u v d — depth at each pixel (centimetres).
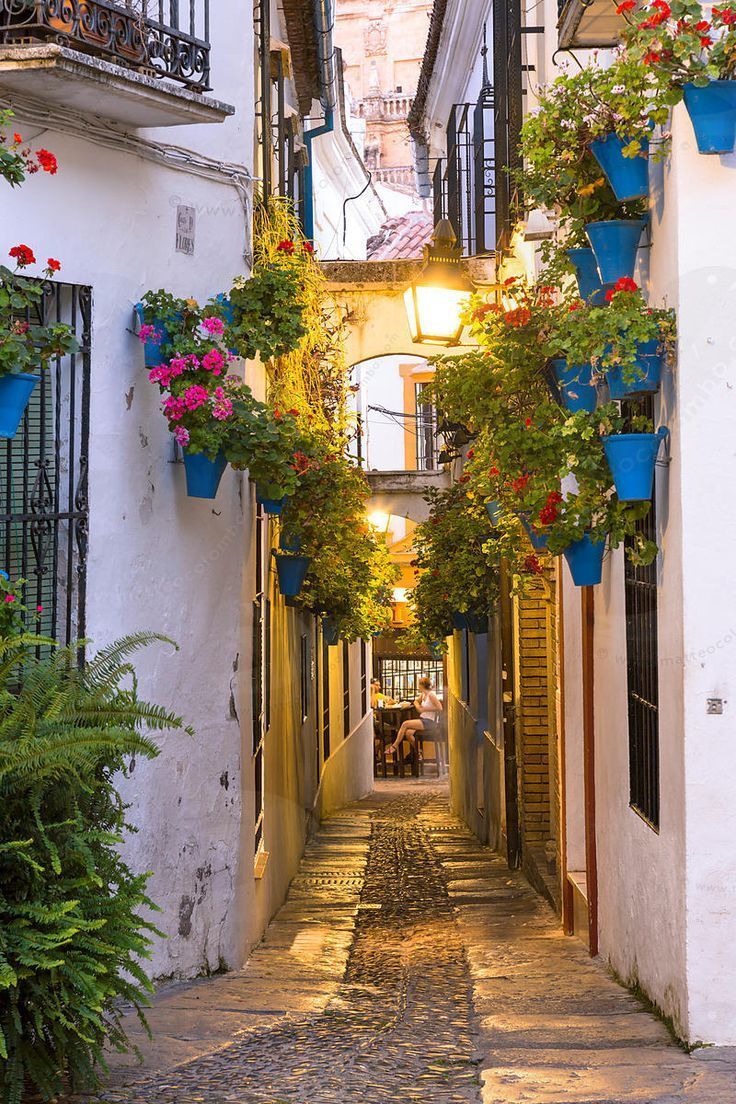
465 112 1430
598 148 579
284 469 709
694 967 559
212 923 772
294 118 1349
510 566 1009
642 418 592
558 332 600
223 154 770
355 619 1359
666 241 580
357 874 1322
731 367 556
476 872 1282
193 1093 481
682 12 518
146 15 668
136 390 694
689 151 555
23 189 621
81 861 473
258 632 953
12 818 463
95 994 448
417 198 3297
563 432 593
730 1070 515
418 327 1067
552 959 818
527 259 1088
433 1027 624
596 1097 473
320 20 1275
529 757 1207
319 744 1727
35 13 575
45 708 493
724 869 558
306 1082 503
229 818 791
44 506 634
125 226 684
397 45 3469
